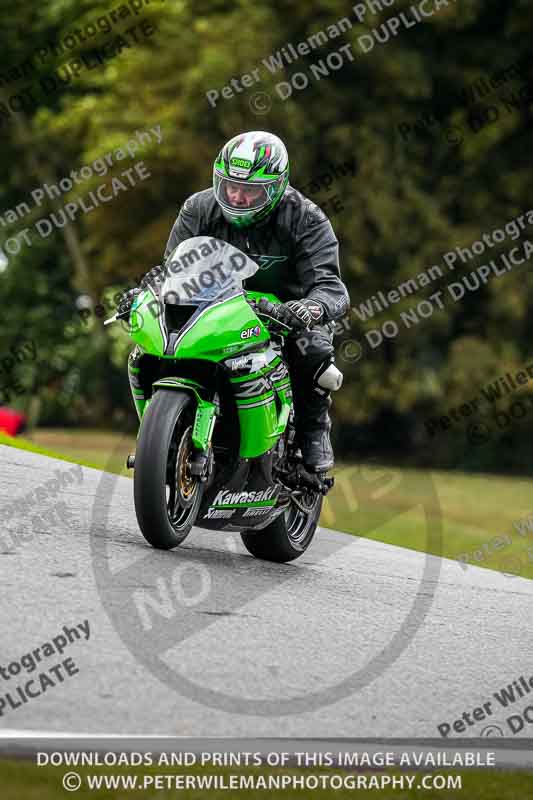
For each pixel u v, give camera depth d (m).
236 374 20.62
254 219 21.98
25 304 114.19
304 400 23.06
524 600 24.34
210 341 20.22
